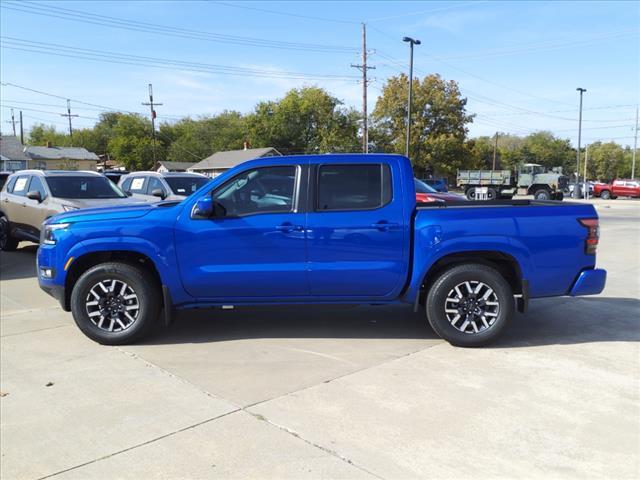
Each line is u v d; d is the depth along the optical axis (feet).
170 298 17.29
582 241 17.25
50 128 383.45
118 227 17.16
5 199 38.17
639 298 24.61
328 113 252.62
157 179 44.37
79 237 17.21
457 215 17.01
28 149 252.42
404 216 17.17
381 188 17.38
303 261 17.10
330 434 11.43
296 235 17.01
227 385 14.12
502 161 333.62
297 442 11.09
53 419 12.26
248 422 12.00
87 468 10.22
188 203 17.34
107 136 360.89
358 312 21.71
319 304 17.70
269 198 17.38
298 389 13.82
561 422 11.96
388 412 12.46
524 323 20.18
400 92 198.70
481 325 17.29
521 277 17.10
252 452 10.70
